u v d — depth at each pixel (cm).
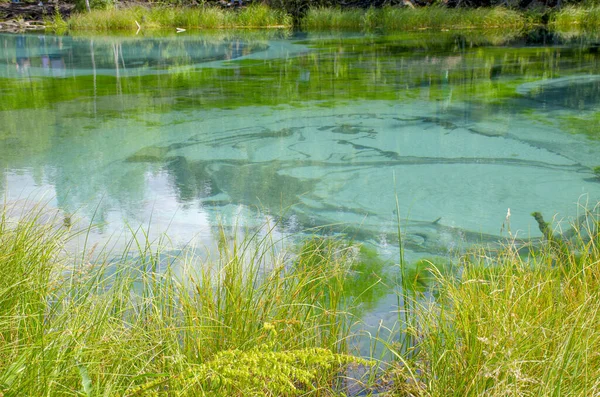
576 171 429
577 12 1678
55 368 140
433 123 560
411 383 182
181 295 193
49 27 1802
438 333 191
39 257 206
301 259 235
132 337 170
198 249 299
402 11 1730
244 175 431
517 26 1653
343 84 761
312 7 1872
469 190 396
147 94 715
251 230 333
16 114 614
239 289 191
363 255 300
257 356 143
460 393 165
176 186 409
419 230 335
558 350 162
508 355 156
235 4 2033
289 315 194
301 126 557
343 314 221
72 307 176
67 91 737
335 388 189
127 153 482
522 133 523
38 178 420
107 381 151
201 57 1070
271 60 1009
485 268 238
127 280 203
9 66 966
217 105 650
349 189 402
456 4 1814
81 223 338
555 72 824
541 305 189
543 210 360
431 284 265
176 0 2028
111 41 1385
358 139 513
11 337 159
